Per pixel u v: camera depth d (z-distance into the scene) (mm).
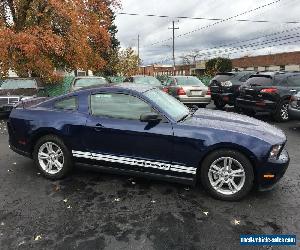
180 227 3768
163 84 15164
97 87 5156
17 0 18797
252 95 10820
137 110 4809
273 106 10414
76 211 4164
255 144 4277
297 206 4309
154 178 4789
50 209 4223
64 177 5324
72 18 18625
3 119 11617
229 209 4223
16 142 5461
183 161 4551
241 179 4395
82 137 4980
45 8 18922
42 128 5156
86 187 4949
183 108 5398
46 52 18344
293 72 10930
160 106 4777
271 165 4285
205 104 13078
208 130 4465
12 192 4770
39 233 3639
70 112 5121
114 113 4902
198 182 5055
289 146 7520
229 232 3660
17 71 18078
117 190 4832
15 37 16344
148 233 3639
